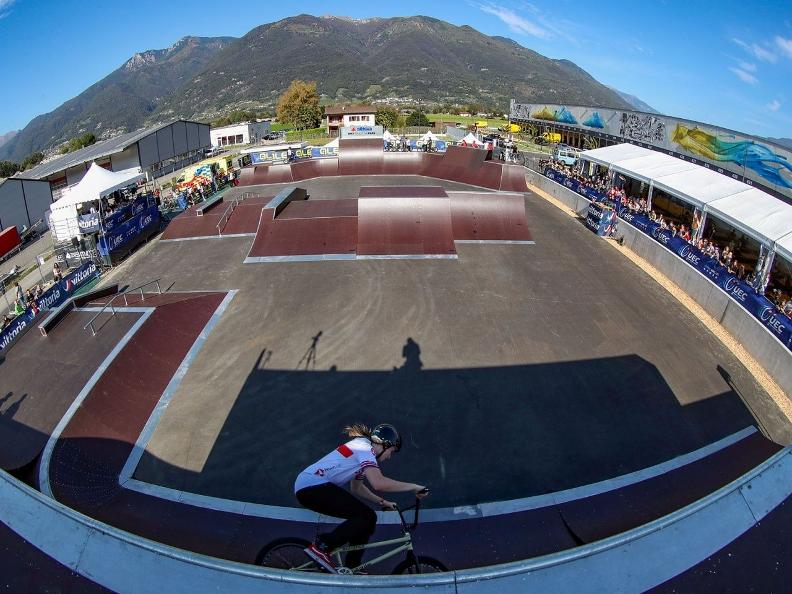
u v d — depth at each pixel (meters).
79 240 20.77
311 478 3.57
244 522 7.77
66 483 8.20
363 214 20.42
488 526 7.59
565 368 12.21
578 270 18.48
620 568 2.61
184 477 8.87
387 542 3.83
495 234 21.53
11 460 8.80
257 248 20.30
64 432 9.23
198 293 16.47
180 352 12.83
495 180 32.47
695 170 21.03
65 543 2.91
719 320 14.74
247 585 2.51
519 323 14.42
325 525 7.68
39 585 2.71
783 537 2.93
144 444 9.73
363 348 13.10
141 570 2.67
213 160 49.62
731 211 16.47
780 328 12.24
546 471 9.00
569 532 7.45
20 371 11.51
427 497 8.31
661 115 36.38
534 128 65.56
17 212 31.05
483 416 10.46
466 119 91.25
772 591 2.60
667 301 16.06
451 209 21.97
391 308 15.39
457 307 15.41
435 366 12.25
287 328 14.23
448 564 6.78
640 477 8.84
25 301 17.22
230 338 13.73
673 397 11.26
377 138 38.69
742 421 10.59
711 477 8.57
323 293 16.56
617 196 23.77
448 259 19.27
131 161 42.50
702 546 2.80
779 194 24.70
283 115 95.25
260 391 11.34
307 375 11.93
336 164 38.22
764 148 25.72
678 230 19.92
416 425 10.17
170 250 21.92
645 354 12.94
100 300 15.27
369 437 3.75
